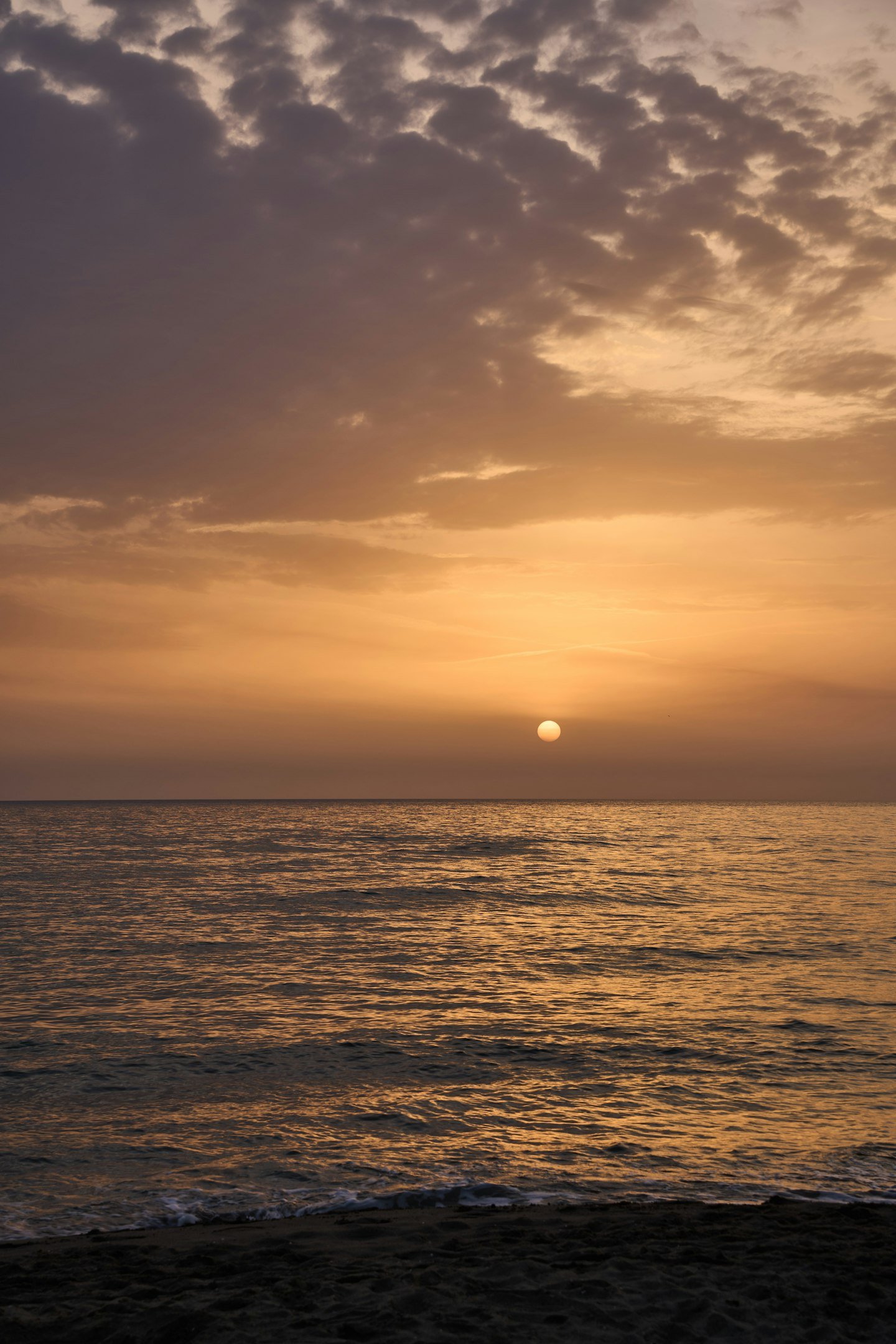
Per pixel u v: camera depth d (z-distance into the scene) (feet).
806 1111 47.98
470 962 96.58
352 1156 41.06
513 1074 54.65
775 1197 35.40
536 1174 39.01
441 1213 33.99
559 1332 21.99
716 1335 22.00
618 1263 26.50
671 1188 37.27
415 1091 51.06
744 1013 71.46
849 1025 67.46
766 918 136.67
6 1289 25.67
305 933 119.65
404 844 349.61
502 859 272.51
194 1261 28.19
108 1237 31.58
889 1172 39.34
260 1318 22.70
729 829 501.15
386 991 80.53
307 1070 55.16
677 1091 51.49
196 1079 53.21
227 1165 39.78
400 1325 22.22
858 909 148.36
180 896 166.40
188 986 82.43
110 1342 21.79
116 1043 61.46
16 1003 74.49
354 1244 29.94
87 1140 42.91
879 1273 25.80
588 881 200.03
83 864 244.22
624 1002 76.02
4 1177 38.24
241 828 491.31
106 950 104.06
